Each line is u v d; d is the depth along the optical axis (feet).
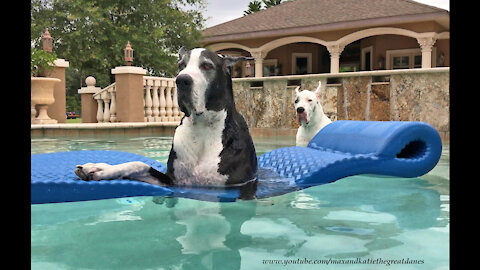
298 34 72.69
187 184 10.93
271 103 31.19
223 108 10.76
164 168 12.96
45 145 24.08
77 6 74.54
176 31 86.02
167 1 84.79
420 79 25.61
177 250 6.10
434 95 25.23
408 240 6.56
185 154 10.85
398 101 26.37
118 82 39.88
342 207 8.96
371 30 66.13
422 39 63.10
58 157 13.15
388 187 11.31
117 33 77.51
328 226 7.40
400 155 13.51
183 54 10.86
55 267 5.41
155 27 82.33
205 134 10.77
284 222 7.70
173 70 84.28
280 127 30.91
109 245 6.32
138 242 6.47
